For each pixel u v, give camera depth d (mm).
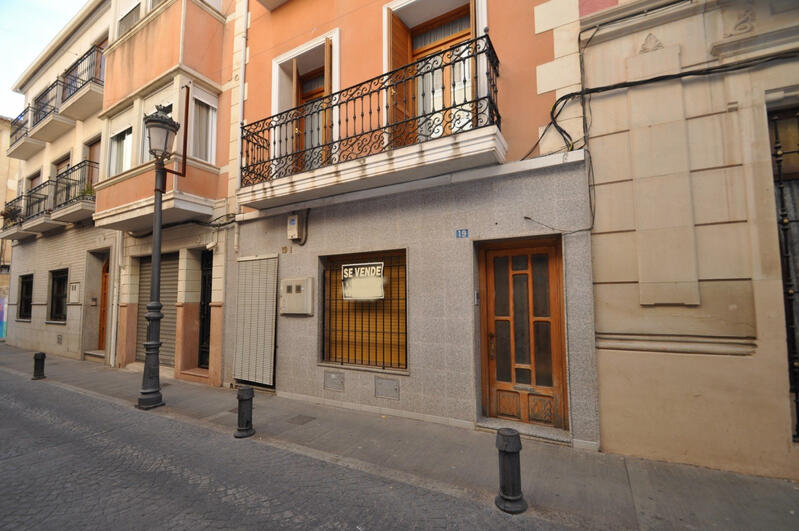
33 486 3467
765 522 2846
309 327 6238
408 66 5078
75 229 11648
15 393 6961
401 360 5559
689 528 2789
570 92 4520
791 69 3582
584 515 2959
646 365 3928
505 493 3051
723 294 3691
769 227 3562
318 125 6828
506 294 5004
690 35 3988
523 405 4816
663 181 3955
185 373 7891
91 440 4609
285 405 5957
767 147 3621
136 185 7883
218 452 4223
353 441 4477
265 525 2873
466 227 4957
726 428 3609
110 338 9836
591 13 4465
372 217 5723
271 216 6906
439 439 4480
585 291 4234
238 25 8086
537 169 4555
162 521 2916
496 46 5078
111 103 9047
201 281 8477
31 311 13461
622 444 3998
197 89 7809
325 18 6664
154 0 8914
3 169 17266
